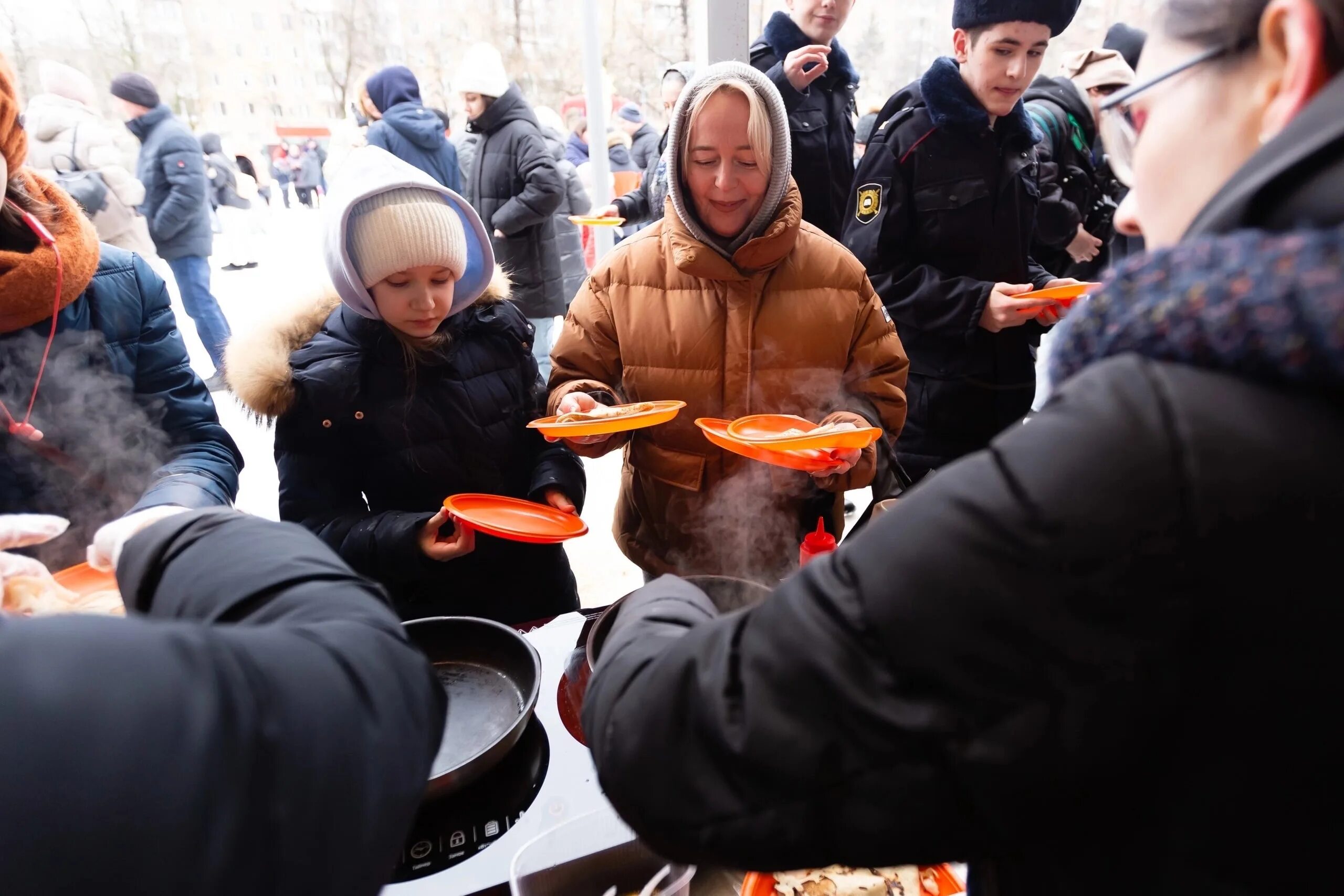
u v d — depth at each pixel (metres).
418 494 1.33
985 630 0.33
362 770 0.37
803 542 1.20
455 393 1.31
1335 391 0.30
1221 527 0.30
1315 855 0.31
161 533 0.51
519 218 3.14
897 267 1.86
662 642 0.49
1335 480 0.29
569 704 0.89
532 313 3.39
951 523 0.34
